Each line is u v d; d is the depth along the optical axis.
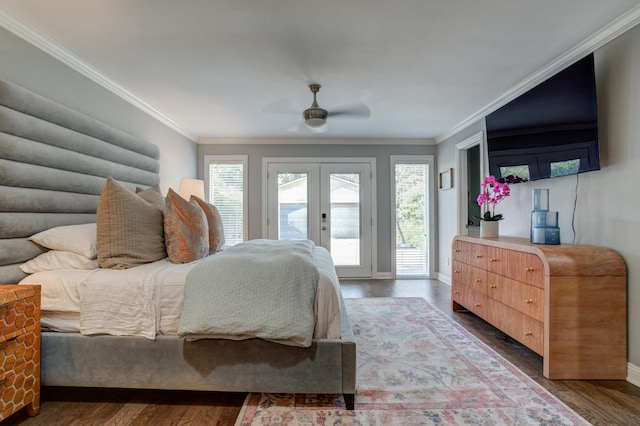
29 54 2.07
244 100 3.38
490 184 3.04
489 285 2.70
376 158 5.17
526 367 2.15
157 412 1.68
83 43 2.22
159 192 2.57
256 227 5.13
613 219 2.09
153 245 2.04
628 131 1.99
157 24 2.00
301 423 1.57
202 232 2.23
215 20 1.97
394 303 3.65
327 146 5.16
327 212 5.16
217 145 5.09
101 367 1.70
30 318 1.58
